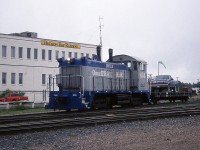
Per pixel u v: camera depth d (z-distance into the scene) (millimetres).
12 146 11141
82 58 25719
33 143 11617
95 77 26438
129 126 15672
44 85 60719
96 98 26453
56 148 10609
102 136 12805
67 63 26516
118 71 29188
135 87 30469
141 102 31641
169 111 22344
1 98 48375
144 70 31547
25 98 51344
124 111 23219
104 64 27641
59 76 27000
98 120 17266
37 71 59688
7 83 55469
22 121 18266
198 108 24516
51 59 61719
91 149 10289
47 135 13242
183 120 17656
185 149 10031
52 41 61750
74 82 26016
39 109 32375
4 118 19766
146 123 16688
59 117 19969
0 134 13242
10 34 56156
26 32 61281
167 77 40219
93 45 68250
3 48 55219
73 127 15344
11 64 56062
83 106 24453
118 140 11758
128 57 30844
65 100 24703
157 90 37656
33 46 59094
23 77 57688
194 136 12211
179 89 41406
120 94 28734
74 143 11391
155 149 10094
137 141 11484
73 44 64688
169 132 13414
